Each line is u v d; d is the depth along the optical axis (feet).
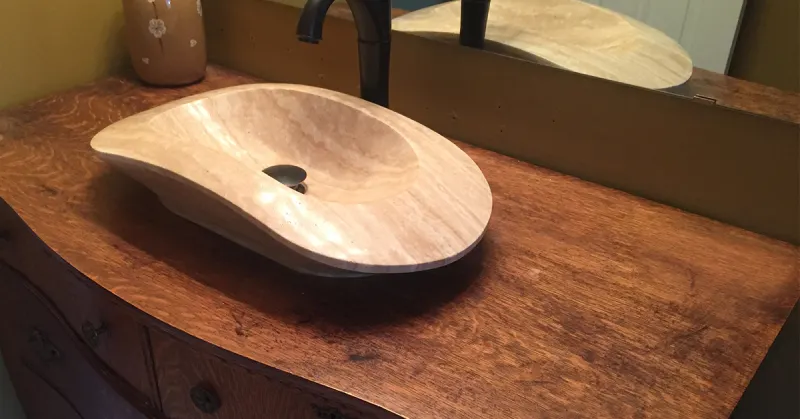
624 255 2.55
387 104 3.09
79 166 2.99
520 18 3.01
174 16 3.66
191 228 2.59
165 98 3.76
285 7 3.73
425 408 1.82
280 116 3.07
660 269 2.47
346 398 1.86
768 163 2.59
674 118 2.73
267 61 4.00
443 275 2.39
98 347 2.71
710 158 2.71
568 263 2.49
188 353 2.26
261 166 2.95
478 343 2.07
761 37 2.48
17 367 3.71
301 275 2.35
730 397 1.90
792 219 2.62
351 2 2.77
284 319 2.13
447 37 3.22
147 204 2.73
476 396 1.86
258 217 2.10
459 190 2.49
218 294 2.23
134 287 2.24
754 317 2.24
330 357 1.99
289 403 2.07
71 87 3.85
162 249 2.45
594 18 2.84
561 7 2.91
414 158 2.63
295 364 1.95
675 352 2.06
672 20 2.65
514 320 2.18
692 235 2.69
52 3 3.60
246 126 3.05
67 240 2.47
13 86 3.58
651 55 2.72
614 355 2.04
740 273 2.47
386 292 2.28
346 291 2.28
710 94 2.62
